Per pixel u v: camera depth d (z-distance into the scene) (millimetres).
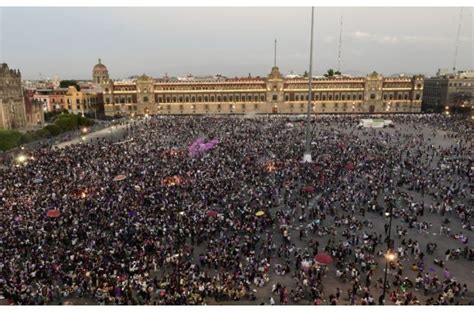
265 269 31938
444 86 169625
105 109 163000
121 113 163125
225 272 31984
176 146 79312
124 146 79125
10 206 42781
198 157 68375
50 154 72062
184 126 110188
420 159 69625
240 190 50250
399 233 38875
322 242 37844
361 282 30969
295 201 47688
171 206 43125
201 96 164750
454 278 31578
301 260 33531
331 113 162875
